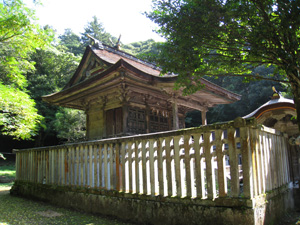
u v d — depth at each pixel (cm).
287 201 571
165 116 1344
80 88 1091
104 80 984
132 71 895
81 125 2238
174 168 491
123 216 541
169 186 476
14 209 714
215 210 405
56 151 797
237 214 380
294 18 413
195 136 453
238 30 505
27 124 1066
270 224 433
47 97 1291
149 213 493
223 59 557
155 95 1207
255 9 454
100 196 605
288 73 452
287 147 657
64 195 724
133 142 555
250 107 2559
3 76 1317
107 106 1212
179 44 523
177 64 557
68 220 566
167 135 490
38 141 2862
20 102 1009
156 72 1418
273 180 510
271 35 455
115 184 589
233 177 403
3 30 959
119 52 1423
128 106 1117
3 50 1176
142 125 1176
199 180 438
